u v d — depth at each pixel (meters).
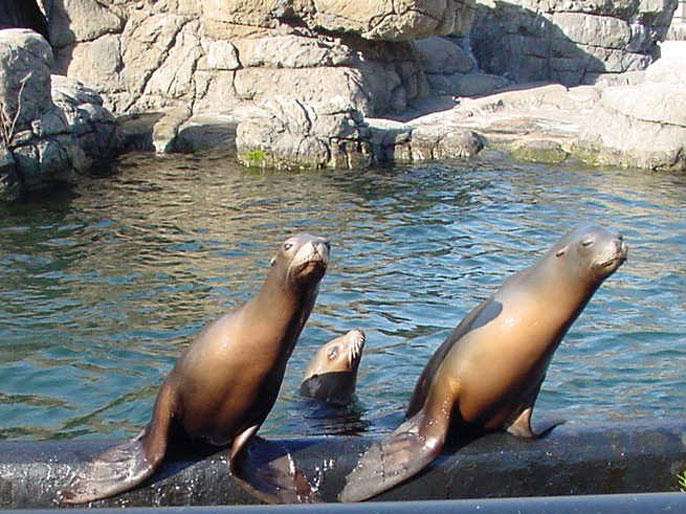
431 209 17.88
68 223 16.31
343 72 27.11
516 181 20.75
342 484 5.46
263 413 5.33
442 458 5.59
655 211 18.06
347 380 8.36
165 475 5.27
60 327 10.89
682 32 43.97
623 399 8.79
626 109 23.11
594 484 5.72
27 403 8.64
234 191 19.22
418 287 12.84
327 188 19.69
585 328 11.02
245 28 27.59
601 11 33.53
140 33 28.03
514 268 14.00
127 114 27.16
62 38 27.80
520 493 5.66
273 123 22.25
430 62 31.38
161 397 5.31
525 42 33.72
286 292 4.99
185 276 13.16
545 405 8.57
